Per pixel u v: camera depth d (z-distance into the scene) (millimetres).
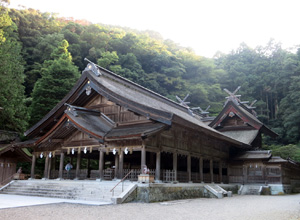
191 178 25062
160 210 13953
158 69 94375
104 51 84312
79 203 15453
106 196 17391
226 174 35344
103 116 24312
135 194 17469
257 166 32438
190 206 16156
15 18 70750
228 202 19516
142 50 93750
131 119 22609
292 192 34500
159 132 19750
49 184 21766
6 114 30953
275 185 30969
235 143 30109
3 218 10586
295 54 98062
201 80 99625
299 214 13367
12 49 36875
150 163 26547
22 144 25047
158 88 82875
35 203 15148
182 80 91375
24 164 37594
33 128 26031
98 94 25328
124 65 81250
